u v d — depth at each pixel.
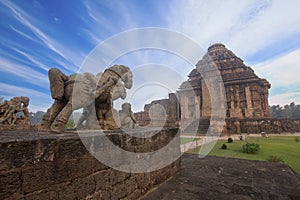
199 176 4.84
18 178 1.66
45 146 1.91
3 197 1.54
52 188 1.93
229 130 28.91
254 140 21.09
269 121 29.94
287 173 5.12
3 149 1.58
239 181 4.44
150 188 3.84
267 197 3.53
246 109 33.34
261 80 35.75
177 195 3.59
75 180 2.18
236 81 34.44
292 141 19.86
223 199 3.42
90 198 2.36
